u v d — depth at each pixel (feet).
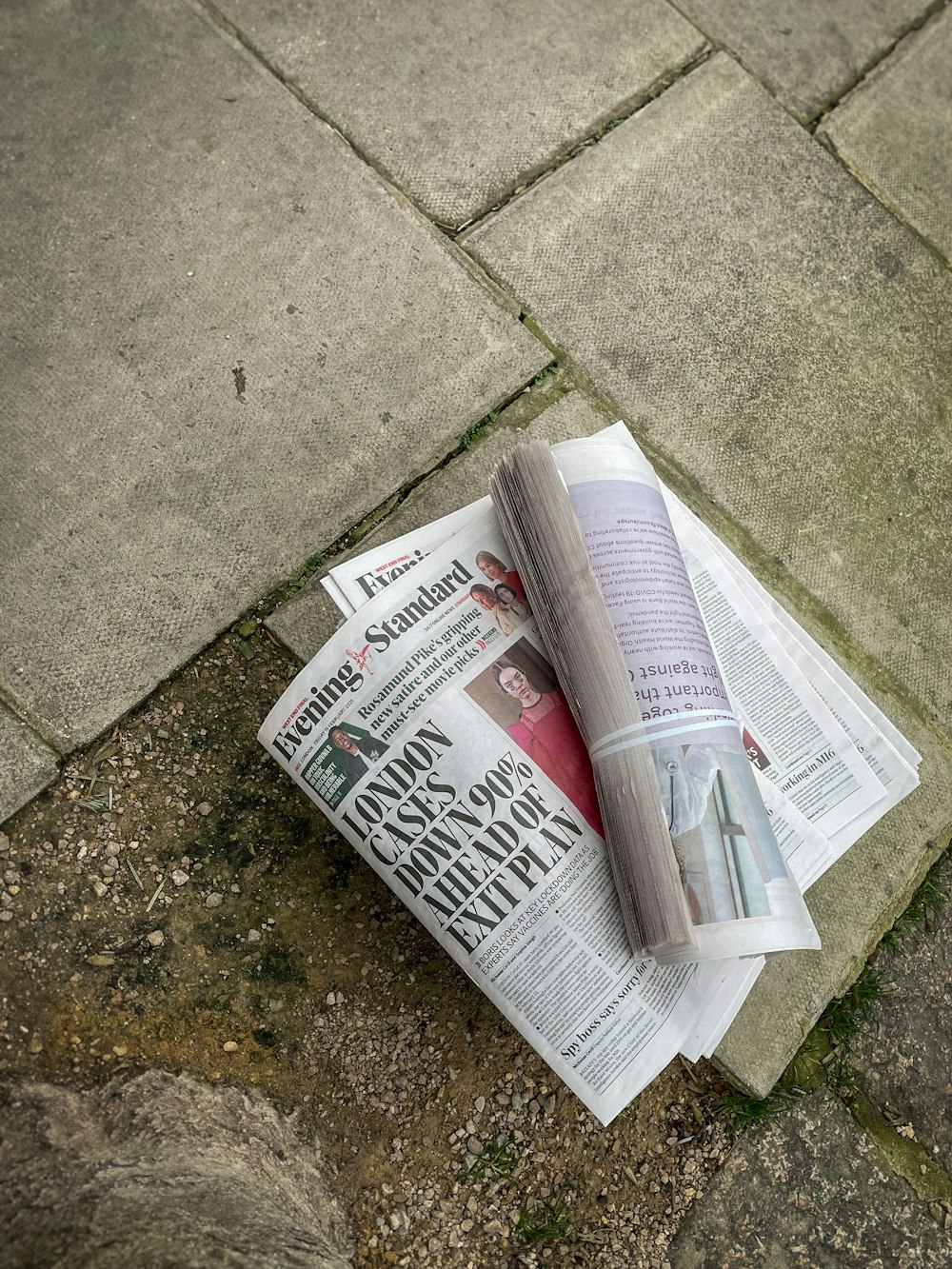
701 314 4.62
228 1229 2.90
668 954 3.17
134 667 3.88
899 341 4.74
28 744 3.75
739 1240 3.68
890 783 3.96
